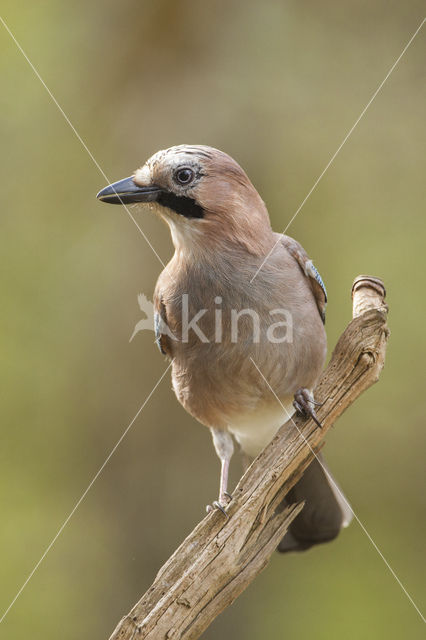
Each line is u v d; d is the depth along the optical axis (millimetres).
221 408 6887
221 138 12578
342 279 12891
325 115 13484
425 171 13406
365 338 5711
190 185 6434
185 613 5145
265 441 7258
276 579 12344
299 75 13359
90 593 11805
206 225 6414
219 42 12969
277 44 13242
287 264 6574
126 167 12742
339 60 13594
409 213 13281
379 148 13523
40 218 13367
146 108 12812
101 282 12695
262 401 6734
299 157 13156
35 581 11984
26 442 12469
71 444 12383
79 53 13484
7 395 12578
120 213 12609
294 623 11914
